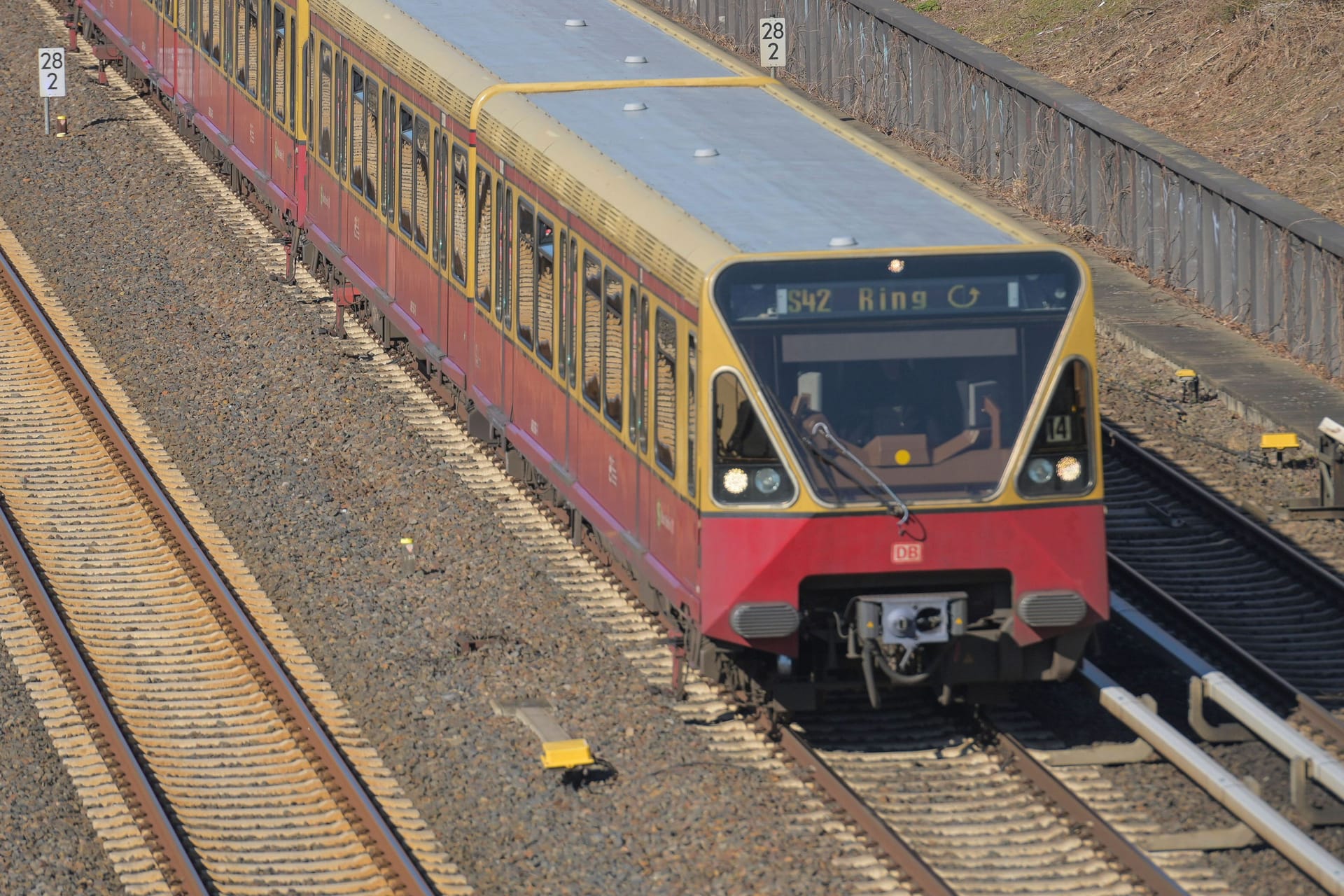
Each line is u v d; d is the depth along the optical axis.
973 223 49.66
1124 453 70.25
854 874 43.47
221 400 74.44
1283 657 56.06
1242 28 103.81
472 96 63.97
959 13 118.69
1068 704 52.34
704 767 48.19
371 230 75.56
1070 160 93.81
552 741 48.47
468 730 50.38
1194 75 102.69
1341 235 76.25
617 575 59.28
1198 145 96.25
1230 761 49.44
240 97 91.75
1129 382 77.69
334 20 78.12
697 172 54.38
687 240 48.16
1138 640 54.72
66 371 76.81
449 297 67.56
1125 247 90.44
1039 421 46.59
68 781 48.47
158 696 53.38
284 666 54.38
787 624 46.44
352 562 61.53
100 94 111.38
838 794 46.78
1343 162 91.19
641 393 51.09
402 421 72.31
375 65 73.50
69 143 102.88
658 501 50.31
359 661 54.84
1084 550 47.25
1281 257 79.31
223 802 47.69
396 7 75.38
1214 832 45.00
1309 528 64.75
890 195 52.41
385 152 73.06
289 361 77.69
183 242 90.31
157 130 105.94
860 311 46.34
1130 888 43.25
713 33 127.00
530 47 69.62
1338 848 45.00
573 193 55.28
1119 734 50.72
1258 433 73.12
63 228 91.81
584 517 57.97
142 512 65.44
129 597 59.75
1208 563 62.44
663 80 65.19
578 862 44.03
